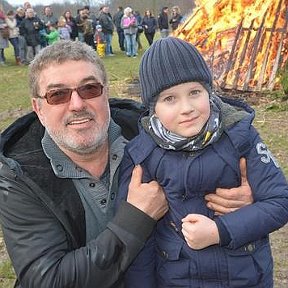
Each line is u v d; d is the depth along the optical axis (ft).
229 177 2.52
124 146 2.74
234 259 2.54
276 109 10.68
